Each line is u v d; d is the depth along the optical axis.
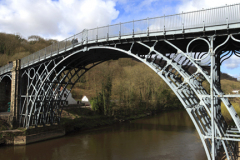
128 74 88.81
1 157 21.23
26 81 29.56
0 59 63.44
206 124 12.86
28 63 27.28
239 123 11.09
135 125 40.62
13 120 27.28
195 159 20.03
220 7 11.94
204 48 15.19
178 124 41.44
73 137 29.92
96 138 29.42
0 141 25.05
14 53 74.75
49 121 30.39
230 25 11.48
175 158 20.38
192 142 26.56
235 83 75.25
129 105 55.25
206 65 13.20
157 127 38.03
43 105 28.09
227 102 11.17
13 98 27.91
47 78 25.08
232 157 12.01
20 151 23.17
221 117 13.53
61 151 23.20
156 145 25.30
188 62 14.96
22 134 25.81
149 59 16.08
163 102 73.12
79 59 25.69
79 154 22.11
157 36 14.57
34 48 87.94
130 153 22.20
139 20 15.80
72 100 55.06
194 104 13.13
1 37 79.44
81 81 80.06
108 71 91.19
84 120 39.72
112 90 63.47
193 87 12.27
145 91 70.75
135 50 19.12
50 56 24.23
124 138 29.31
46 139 28.25
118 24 17.36
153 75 86.75
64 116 37.78
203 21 12.43
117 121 45.56
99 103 47.34
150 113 59.38
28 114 28.11
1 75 34.84
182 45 15.09
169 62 13.56
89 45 20.48
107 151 23.03
